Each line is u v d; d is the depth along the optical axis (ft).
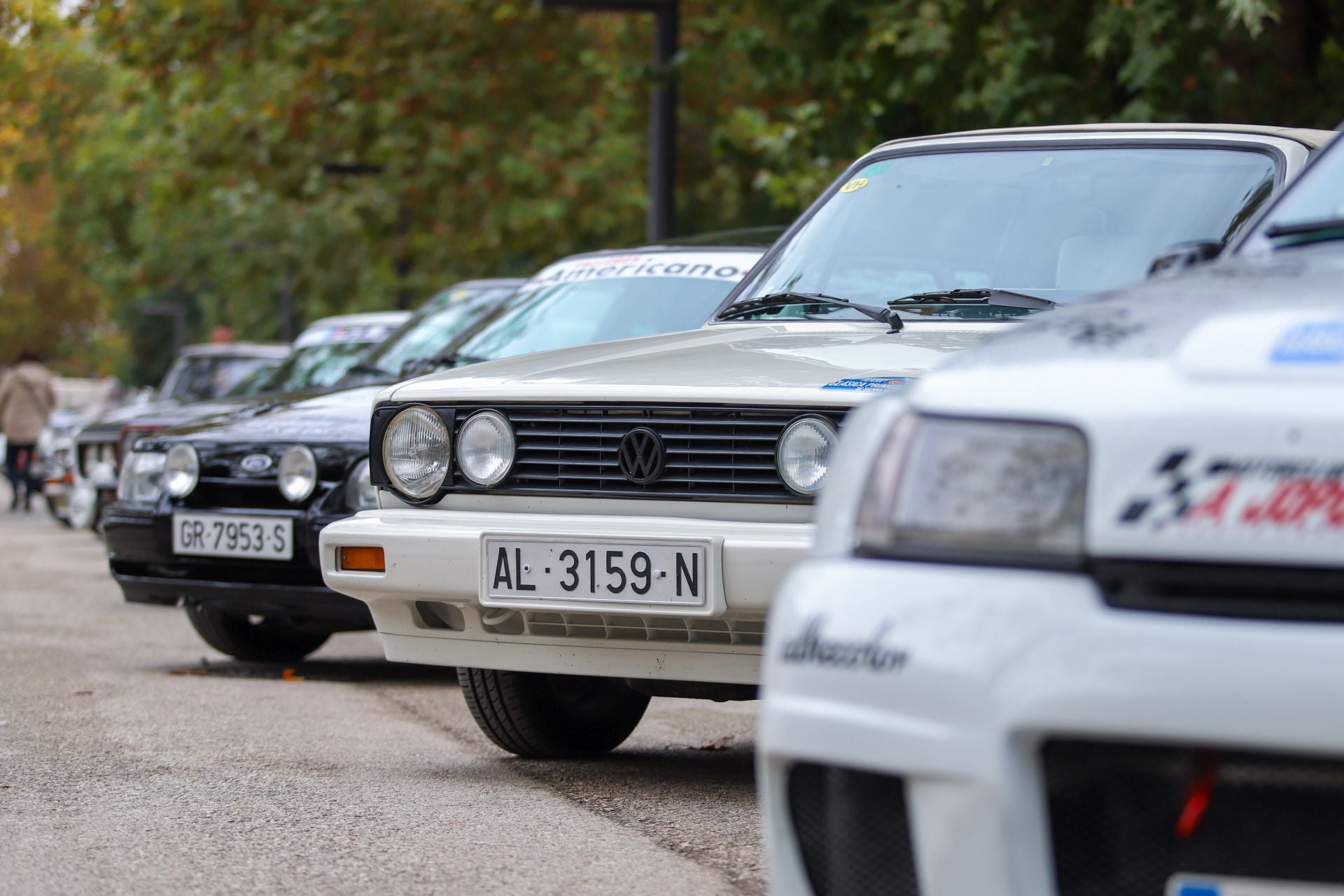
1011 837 22.97
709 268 76.95
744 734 62.44
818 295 52.90
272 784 50.60
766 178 160.66
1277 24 108.68
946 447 24.61
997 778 22.97
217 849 42.47
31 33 259.39
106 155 372.38
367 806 47.62
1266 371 23.18
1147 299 27.14
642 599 44.91
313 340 126.93
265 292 422.00
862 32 129.49
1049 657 22.91
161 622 101.86
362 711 66.59
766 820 25.72
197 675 77.61
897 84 126.41
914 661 23.68
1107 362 24.40
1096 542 23.25
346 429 75.25
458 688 74.79
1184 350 24.03
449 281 260.62
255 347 179.93
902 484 24.82
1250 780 22.27
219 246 391.86
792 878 25.34
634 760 56.29
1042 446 23.95
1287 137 51.29
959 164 55.21
